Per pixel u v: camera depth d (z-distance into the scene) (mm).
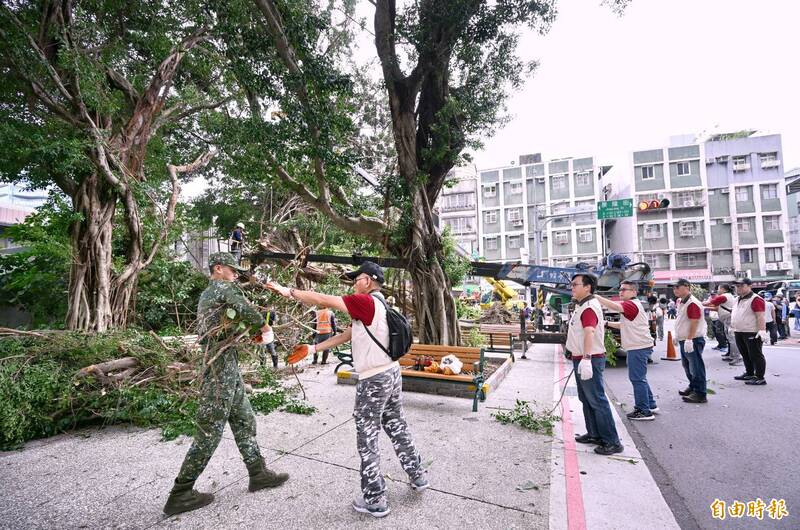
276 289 3033
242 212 18312
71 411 4535
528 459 3686
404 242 8469
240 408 3084
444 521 2682
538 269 9320
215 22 7203
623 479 3270
